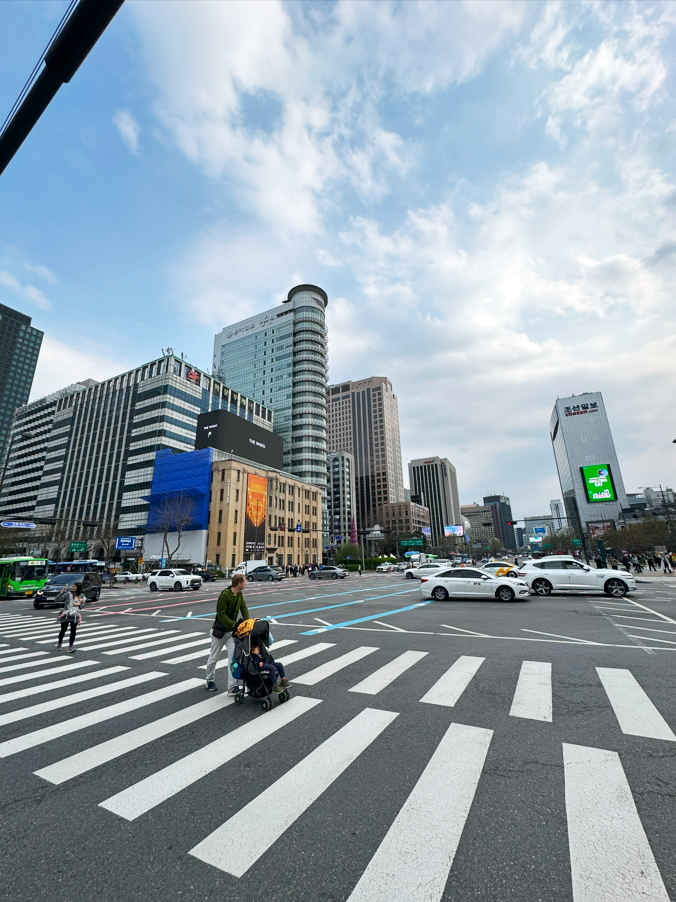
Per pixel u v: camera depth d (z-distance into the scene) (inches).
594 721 183.5
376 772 144.5
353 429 7076.8
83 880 98.2
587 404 4800.7
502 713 195.2
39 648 383.6
